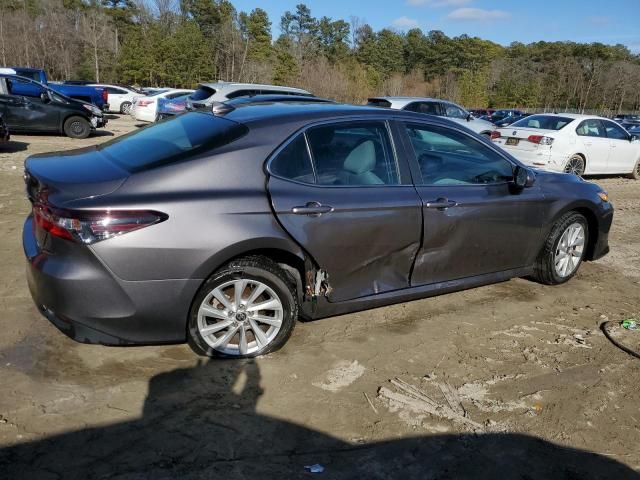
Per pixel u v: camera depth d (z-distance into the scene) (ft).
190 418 9.46
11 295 13.70
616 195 35.14
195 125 12.22
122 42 219.41
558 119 38.34
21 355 10.98
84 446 8.59
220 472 8.25
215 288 10.72
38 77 67.31
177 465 8.34
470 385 11.17
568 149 36.73
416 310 14.69
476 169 14.40
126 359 11.12
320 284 11.89
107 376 10.50
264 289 11.21
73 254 9.68
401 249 12.75
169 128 12.61
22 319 12.47
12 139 45.29
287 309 11.51
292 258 11.46
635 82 264.93
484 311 14.90
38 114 47.09
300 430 9.37
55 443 8.61
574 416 10.34
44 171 10.73
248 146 11.05
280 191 11.05
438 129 13.78
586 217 17.31
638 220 28.04
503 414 10.25
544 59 349.61
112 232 9.60
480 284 14.83
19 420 9.05
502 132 38.58
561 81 275.59
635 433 9.96
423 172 13.26
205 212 10.21
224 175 10.66
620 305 15.98
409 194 12.71
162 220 9.89
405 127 13.21
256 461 8.55
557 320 14.62
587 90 272.51
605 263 20.13
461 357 12.28
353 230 11.84
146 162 10.71
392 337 13.00
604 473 8.86
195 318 10.71
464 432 9.64
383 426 9.64
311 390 10.55
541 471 8.80
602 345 13.30
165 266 9.96
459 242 13.73
